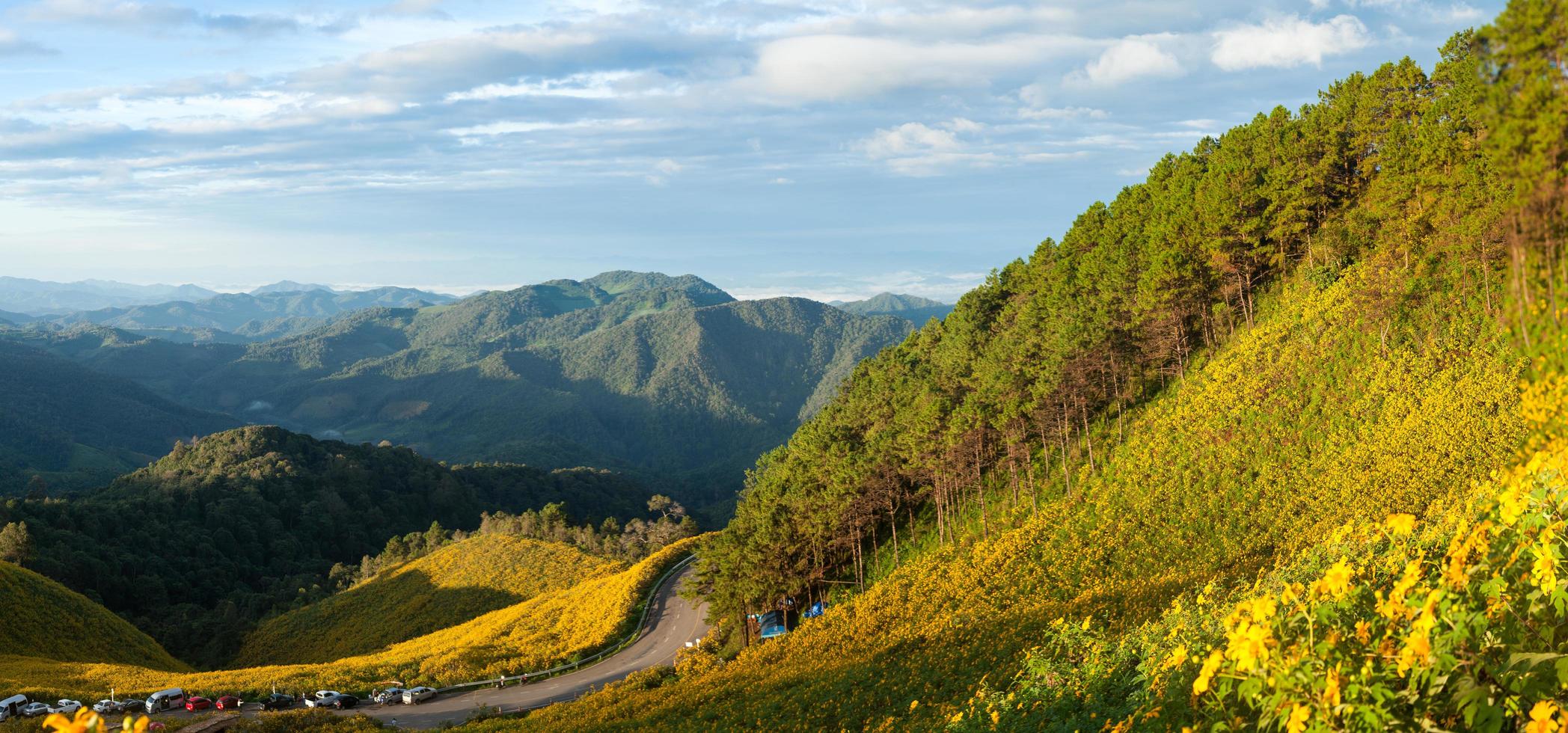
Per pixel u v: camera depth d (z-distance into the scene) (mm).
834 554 79625
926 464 67375
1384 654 5785
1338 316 59469
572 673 75500
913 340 104125
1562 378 5668
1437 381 49469
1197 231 69938
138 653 100688
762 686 45062
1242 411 58531
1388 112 67062
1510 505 6566
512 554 130500
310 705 66062
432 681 74875
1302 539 44906
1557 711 4762
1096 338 63562
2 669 74875
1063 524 60219
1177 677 9117
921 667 35406
